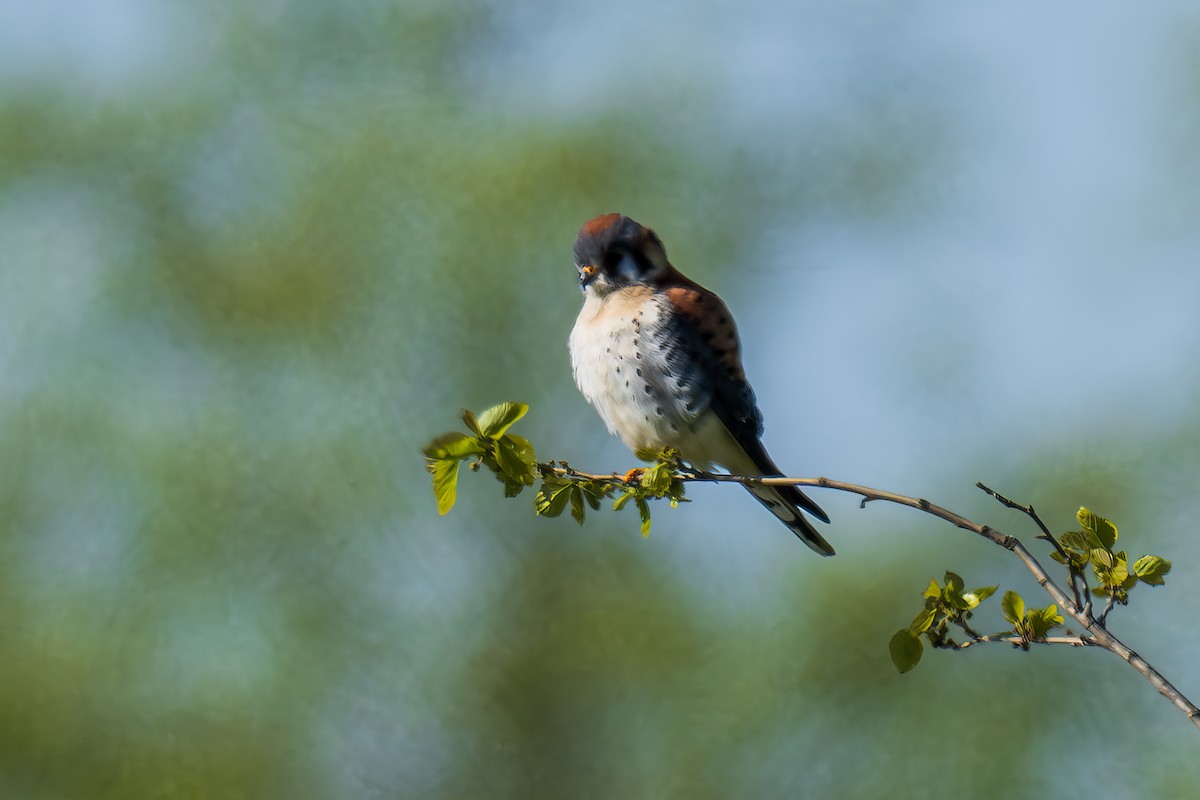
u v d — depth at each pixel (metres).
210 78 16.28
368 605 15.41
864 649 13.92
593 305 7.88
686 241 15.87
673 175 16.03
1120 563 4.33
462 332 15.61
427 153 15.93
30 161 15.88
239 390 15.62
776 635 14.30
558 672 15.25
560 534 15.45
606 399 7.79
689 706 14.56
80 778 14.69
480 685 15.40
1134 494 13.86
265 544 15.34
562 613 15.30
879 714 13.95
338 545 15.41
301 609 15.33
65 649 14.86
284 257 15.76
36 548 15.14
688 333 7.61
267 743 14.98
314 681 15.25
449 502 5.08
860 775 13.92
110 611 14.96
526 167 15.73
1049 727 13.78
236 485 15.35
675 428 7.67
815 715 14.15
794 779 14.04
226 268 15.98
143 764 14.66
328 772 15.21
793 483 4.87
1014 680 13.81
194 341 15.67
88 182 16.08
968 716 13.83
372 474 15.48
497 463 5.02
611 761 15.05
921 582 13.96
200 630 15.11
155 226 16.02
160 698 14.96
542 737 15.24
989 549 14.02
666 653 14.70
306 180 15.98
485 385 15.76
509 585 15.52
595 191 15.78
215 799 14.70
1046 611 4.45
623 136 16.06
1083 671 13.84
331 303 15.70
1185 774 13.59
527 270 15.72
